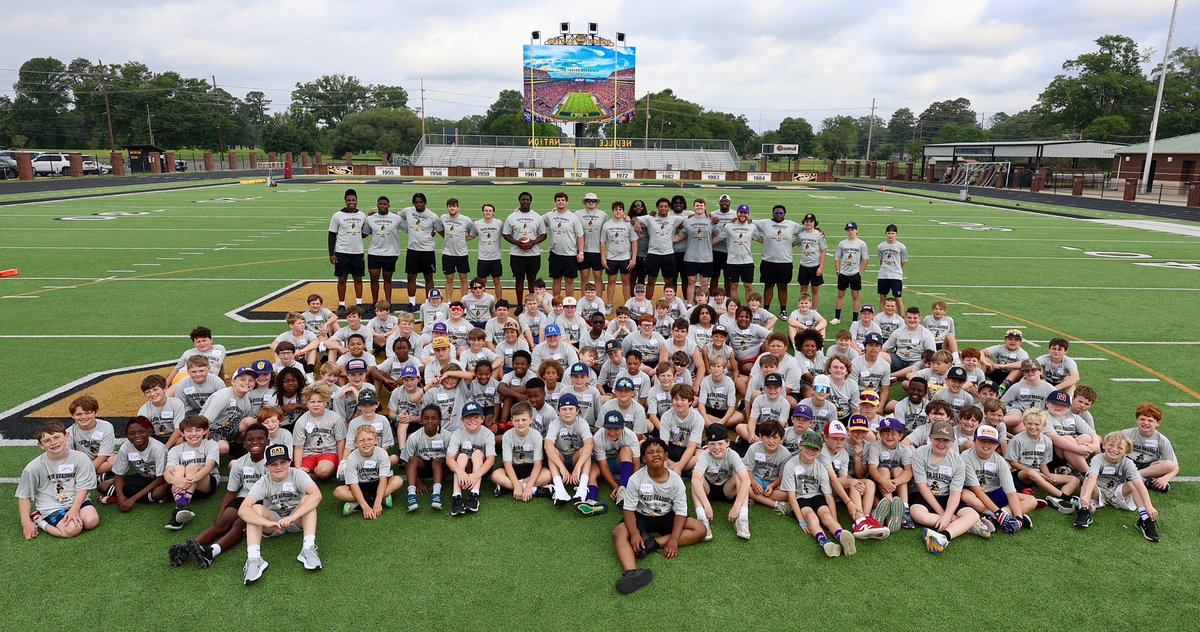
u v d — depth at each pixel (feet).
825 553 18.47
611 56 191.01
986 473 20.44
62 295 45.88
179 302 44.42
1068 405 22.54
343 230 41.42
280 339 28.99
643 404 25.68
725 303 33.63
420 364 27.12
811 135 365.40
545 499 21.58
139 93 306.14
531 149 227.20
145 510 20.27
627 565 17.51
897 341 31.17
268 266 56.90
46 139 309.22
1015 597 16.79
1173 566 18.10
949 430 19.85
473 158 224.12
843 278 41.83
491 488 22.16
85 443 20.71
